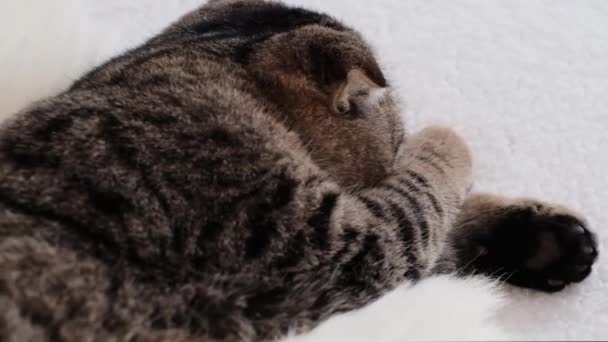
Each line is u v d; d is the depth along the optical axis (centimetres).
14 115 71
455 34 91
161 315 66
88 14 87
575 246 75
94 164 66
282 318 68
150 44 79
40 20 80
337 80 72
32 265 64
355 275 68
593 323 75
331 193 69
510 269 77
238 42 76
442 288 71
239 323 67
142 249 65
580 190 81
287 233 67
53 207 65
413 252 71
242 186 67
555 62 89
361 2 94
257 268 67
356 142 74
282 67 73
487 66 89
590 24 91
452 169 79
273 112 72
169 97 70
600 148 83
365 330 69
